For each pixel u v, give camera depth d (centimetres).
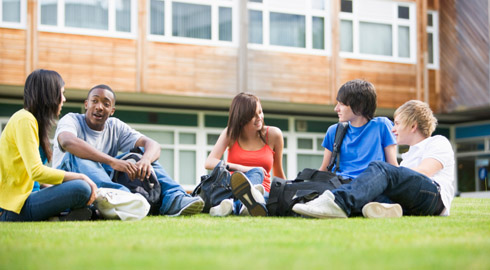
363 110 464
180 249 210
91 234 271
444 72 1708
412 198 402
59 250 209
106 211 401
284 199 413
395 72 1675
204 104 1612
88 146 436
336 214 373
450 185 427
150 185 448
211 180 471
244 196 412
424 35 1697
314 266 163
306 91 1584
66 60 1391
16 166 395
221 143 531
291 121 1741
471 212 484
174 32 1491
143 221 368
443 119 1891
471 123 1892
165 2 1488
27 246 222
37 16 1370
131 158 457
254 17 1572
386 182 390
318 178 433
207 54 1505
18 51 1354
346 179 425
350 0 1666
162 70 1463
